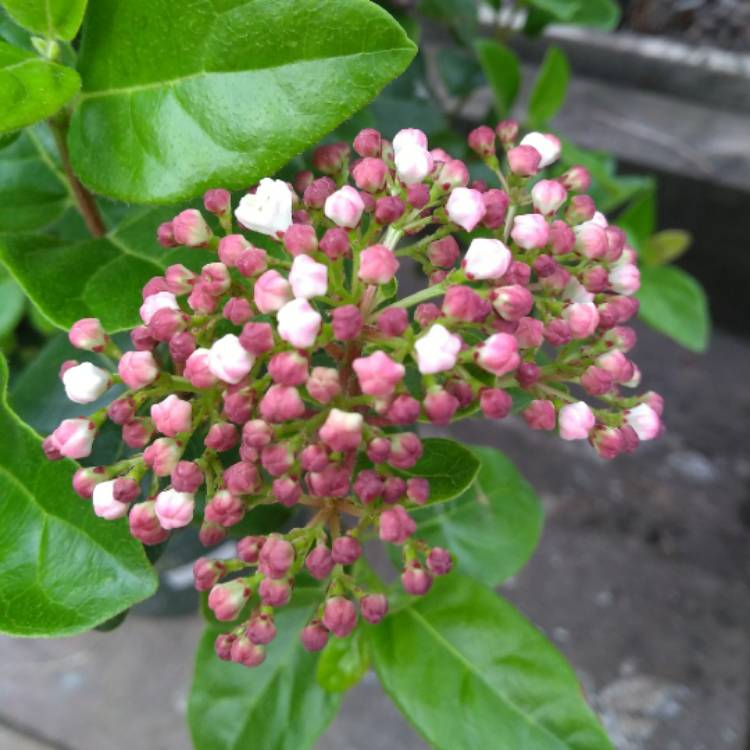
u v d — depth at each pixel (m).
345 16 0.11
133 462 0.12
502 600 0.16
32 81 0.12
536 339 0.11
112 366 0.15
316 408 0.12
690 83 0.38
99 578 0.12
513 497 0.19
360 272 0.10
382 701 0.27
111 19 0.12
